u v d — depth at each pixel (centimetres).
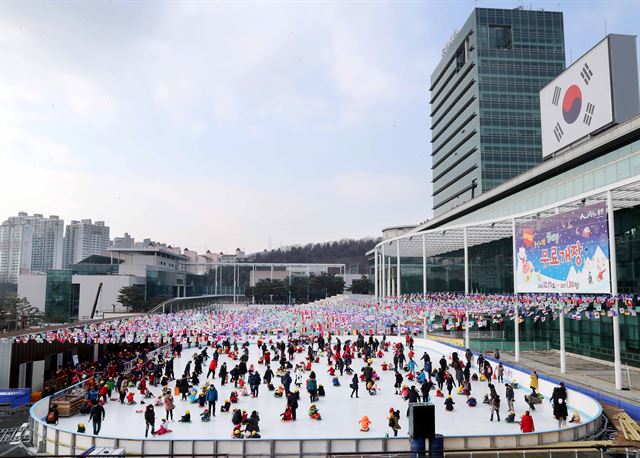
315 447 1853
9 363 3450
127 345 4975
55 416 2308
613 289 2866
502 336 5584
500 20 12256
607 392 2723
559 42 12325
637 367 3600
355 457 1828
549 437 1891
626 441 1852
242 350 4647
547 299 3762
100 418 2152
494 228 4706
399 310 4544
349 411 2555
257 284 15025
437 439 1553
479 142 11925
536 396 2677
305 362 3959
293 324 4716
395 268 9269
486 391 3006
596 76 4788
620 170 3869
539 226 3591
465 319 4472
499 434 1953
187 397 2867
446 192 14538
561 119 5378
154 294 13312
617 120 4550
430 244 6269
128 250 14238
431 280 7925
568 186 4681
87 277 11462
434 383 3219
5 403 3183
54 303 11106
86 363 3953
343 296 9819
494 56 12162
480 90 12044
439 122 15312
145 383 2927
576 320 4391
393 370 3694
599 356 4031
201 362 3562
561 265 3319
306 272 18938
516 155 11919
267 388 3131
